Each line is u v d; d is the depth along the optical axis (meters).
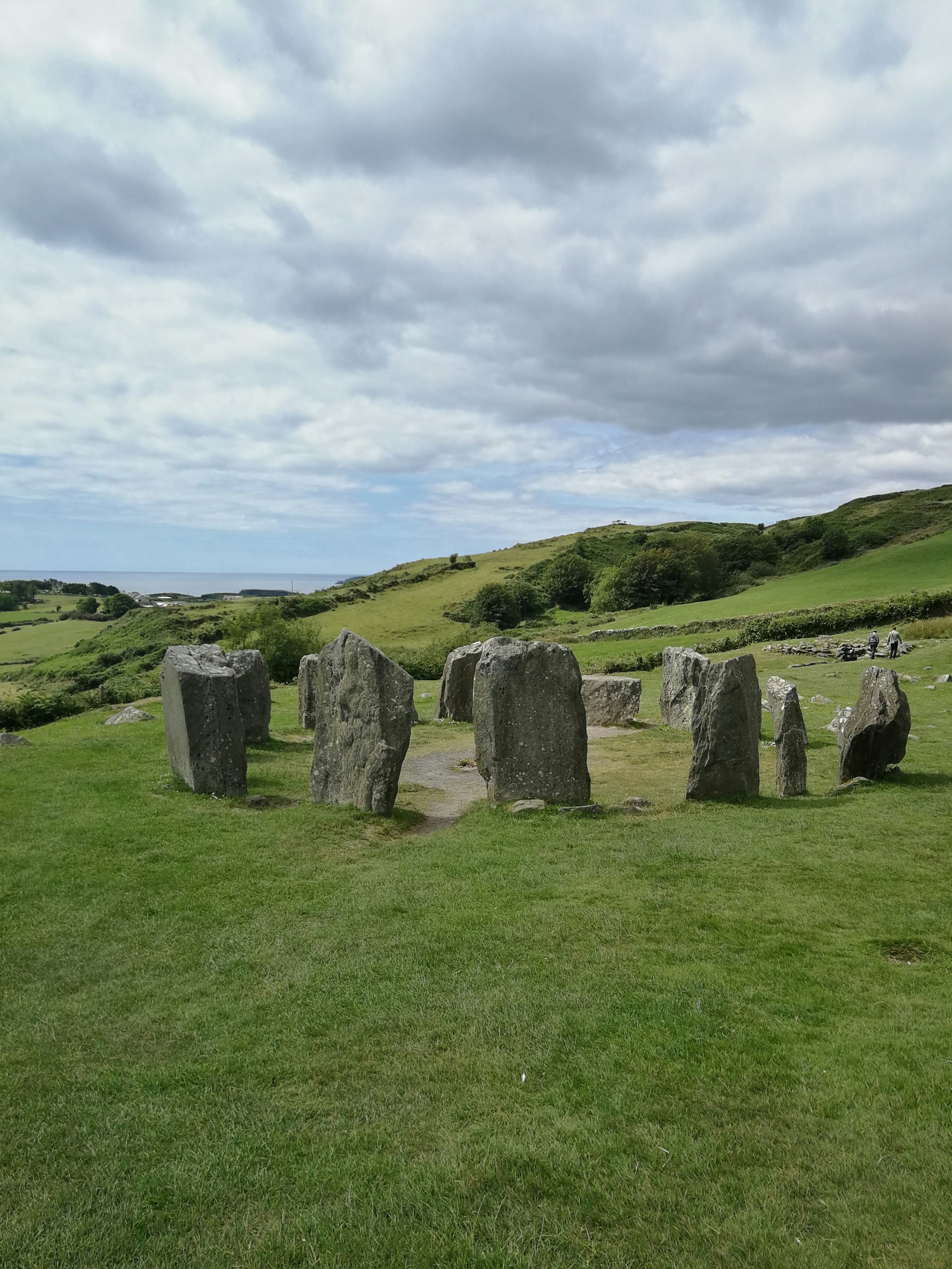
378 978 7.73
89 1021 7.18
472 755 20.23
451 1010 7.05
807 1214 4.68
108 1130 5.65
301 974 7.89
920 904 9.31
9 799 14.13
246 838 12.13
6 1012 7.38
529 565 136.38
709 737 14.37
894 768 15.70
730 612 68.19
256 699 20.88
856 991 7.27
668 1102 5.71
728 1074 6.00
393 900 9.73
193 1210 4.88
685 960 7.97
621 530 172.62
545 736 14.28
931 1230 4.52
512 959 8.05
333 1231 4.64
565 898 9.66
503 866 10.91
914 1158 5.09
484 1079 6.08
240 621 54.53
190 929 9.09
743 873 10.42
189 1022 7.08
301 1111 5.78
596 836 12.17
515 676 14.27
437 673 46.56
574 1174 5.05
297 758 19.00
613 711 24.42
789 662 37.91
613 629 61.53
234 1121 5.70
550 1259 4.39
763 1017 6.82
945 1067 6.00
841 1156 5.13
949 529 111.06
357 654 13.95
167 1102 5.94
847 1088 5.79
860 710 15.42
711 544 124.19
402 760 13.64
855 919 8.94
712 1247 4.46
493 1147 5.29
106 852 11.48
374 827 12.84
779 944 8.27
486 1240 4.56
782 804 13.93
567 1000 7.15
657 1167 5.09
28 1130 5.68
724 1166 5.07
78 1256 4.55
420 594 121.69
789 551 124.06
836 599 66.25
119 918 9.40
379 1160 5.24
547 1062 6.25
